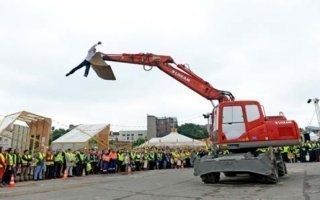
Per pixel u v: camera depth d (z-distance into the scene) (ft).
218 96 52.49
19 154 66.49
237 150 48.26
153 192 39.52
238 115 47.29
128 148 114.83
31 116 78.33
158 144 137.28
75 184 54.60
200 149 119.55
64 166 74.33
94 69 56.44
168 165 110.83
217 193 37.04
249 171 43.93
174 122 417.08
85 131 104.78
